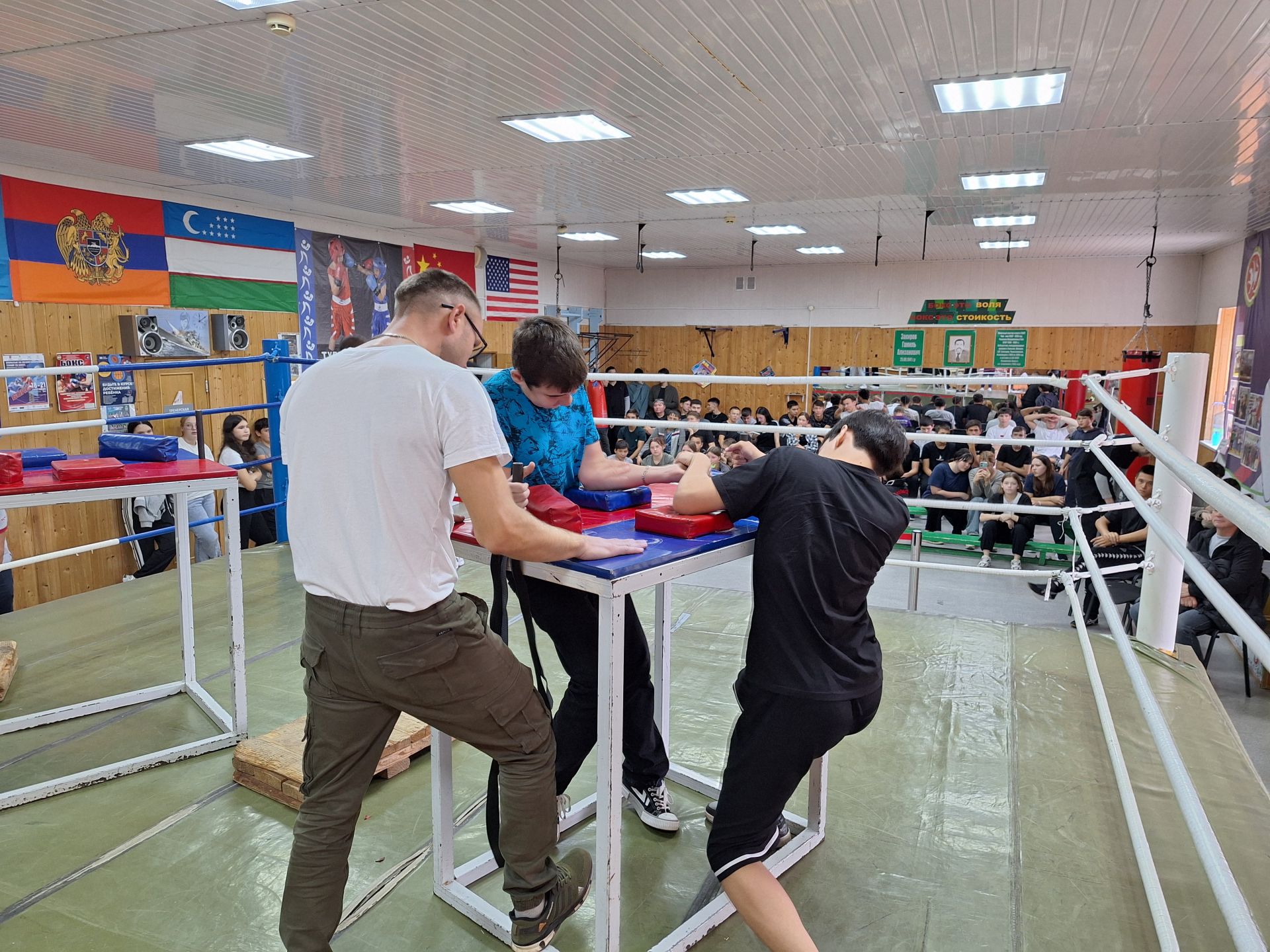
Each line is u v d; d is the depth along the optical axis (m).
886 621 3.47
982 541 6.65
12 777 2.27
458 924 1.70
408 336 1.39
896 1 3.14
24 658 3.11
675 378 3.49
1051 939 1.64
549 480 1.83
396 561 1.23
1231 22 3.30
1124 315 11.52
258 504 6.08
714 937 1.66
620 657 1.39
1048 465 6.55
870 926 1.68
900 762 2.32
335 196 7.19
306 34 3.48
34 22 3.35
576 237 9.91
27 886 1.80
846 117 4.69
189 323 6.93
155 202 6.75
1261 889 1.72
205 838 1.99
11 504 2.10
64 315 6.10
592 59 3.78
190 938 1.64
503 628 1.49
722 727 2.56
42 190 5.95
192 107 4.54
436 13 3.27
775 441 9.84
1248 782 2.18
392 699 1.29
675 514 1.59
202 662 3.08
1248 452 8.46
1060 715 2.59
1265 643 0.85
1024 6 3.17
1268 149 5.31
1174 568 3.13
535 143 5.36
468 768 2.35
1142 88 4.14
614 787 1.43
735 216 8.28
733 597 3.92
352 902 1.76
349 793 1.37
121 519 6.31
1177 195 6.88
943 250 10.86
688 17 3.29
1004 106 4.46
